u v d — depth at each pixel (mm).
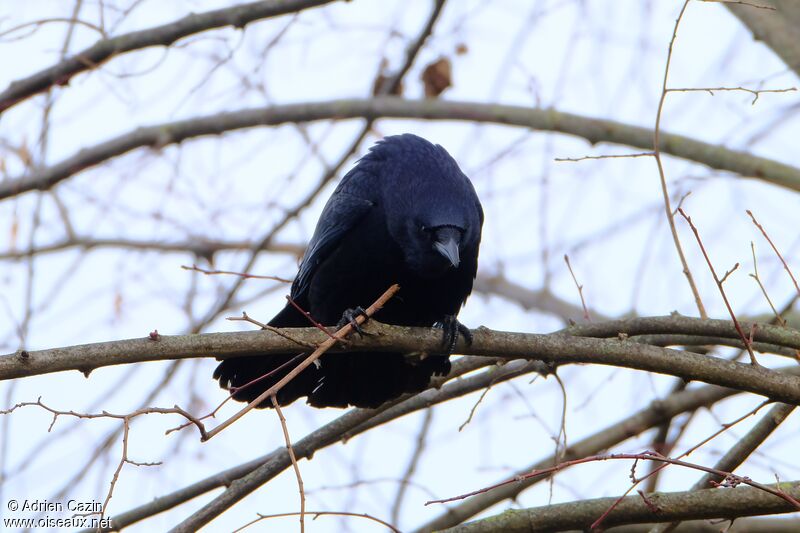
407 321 11602
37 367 7918
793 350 10469
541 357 9117
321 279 11297
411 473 14586
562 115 16750
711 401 12852
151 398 14945
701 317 9602
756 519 13039
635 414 13133
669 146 16453
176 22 13789
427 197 10867
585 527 8742
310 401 11508
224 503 10250
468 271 11180
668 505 8516
